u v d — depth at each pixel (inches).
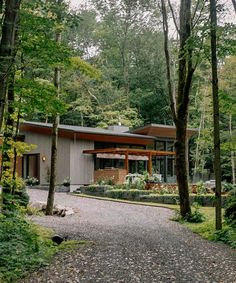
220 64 1023.6
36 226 402.0
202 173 1277.1
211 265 277.9
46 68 366.0
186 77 523.8
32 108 369.4
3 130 397.4
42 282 238.5
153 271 260.5
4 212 357.7
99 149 1020.5
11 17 262.1
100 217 561.6
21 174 1109.1
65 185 962.7
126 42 1715.1
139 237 395.2
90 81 1534.2
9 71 267.3
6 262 269.6
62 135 1014.4
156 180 967.0
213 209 633.0
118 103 1518.2
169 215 585.9
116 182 952.9
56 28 351.6
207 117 1262.3
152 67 1653.5
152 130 1173.7
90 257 300.7
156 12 1450.5
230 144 460.8
